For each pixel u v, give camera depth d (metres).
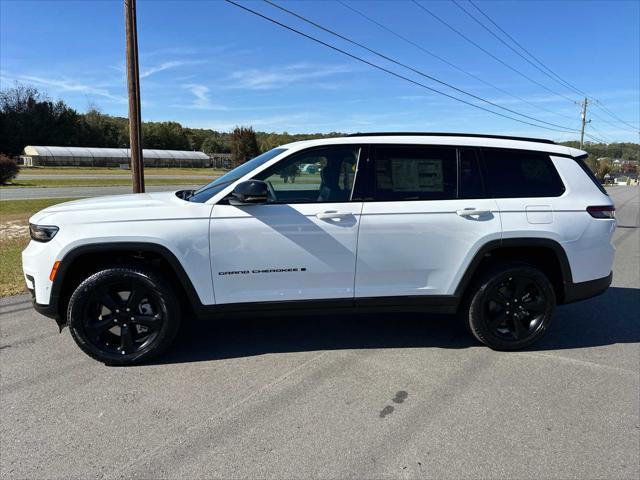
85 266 3.72
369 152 3.82
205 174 58.81
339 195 3.76
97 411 3.03
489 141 4.02
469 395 3.26
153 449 2.63
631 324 4.82
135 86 10.45
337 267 3.75
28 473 2.43
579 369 3.71
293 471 2.45
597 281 4.11
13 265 7.00
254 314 3.77
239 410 3.05
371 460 2.54
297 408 3.07
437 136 3.99
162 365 3.73
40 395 3.23
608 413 3.04
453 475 2.42
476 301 3.96
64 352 3.96
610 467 2.50
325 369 3.66
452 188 3.88
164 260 3.73
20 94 95.75
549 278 4.15
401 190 3.82
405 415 3.00
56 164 77.44
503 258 4.07
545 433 2.81
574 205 3.99
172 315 3.70
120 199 3.97
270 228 3.63
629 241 11.52
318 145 3.80
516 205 3.90
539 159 4.06
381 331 4.52
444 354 3.98
